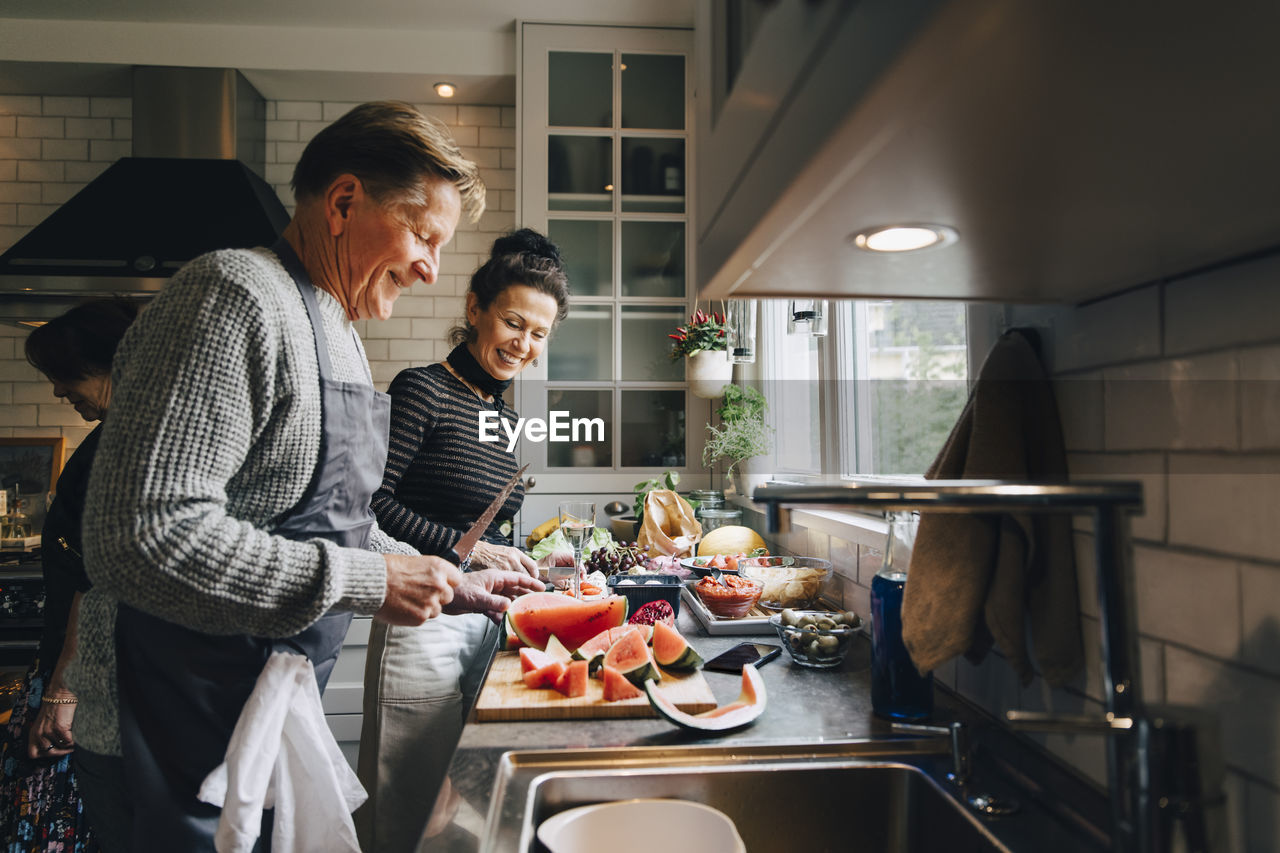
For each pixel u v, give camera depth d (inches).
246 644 36.1
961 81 10.5
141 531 29.5
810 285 26.6
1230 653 22.2
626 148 115.6
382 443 44.1
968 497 19.2
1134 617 18.6
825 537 62.7
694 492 105.7
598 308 115.6
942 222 18.7
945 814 27.8
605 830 28.2
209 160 113.4
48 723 54.1
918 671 34.0
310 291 38.1
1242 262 21.9
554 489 115.0
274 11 111.9
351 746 85.5
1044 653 29.1
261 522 35.9
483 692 39.5
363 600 34.4
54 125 121.7
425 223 40.4
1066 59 9.8
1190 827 16.7
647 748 32.1
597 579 66.2
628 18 114.0
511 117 129.0
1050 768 29.0
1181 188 16.2
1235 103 11.6
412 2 109.9
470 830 25.6
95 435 57.3
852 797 30.5
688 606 62.9
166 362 30.8
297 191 40.3
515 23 115.9
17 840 56.9
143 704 35.0
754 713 34.4
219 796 35.2
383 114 39.0
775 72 14.7
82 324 56.3
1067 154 13.9
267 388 33.4
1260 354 21.2
